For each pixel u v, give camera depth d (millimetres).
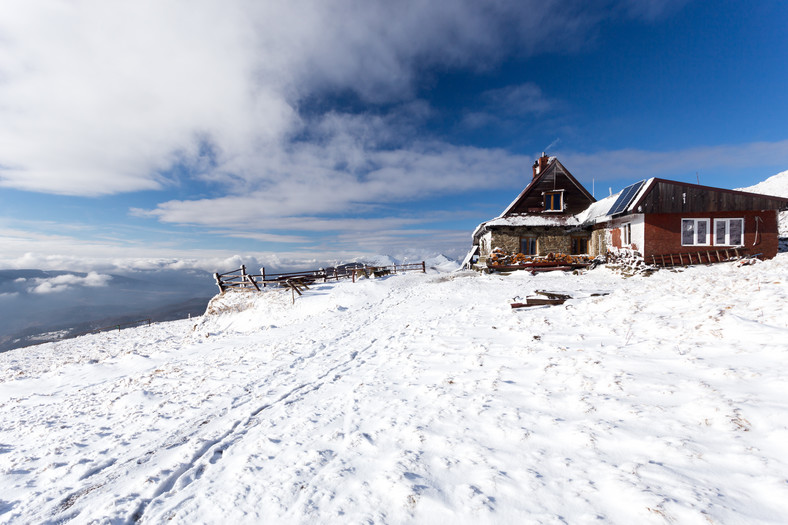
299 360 9484
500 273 24375
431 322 11281
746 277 8422
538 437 3518
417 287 22109
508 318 9492
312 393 6500
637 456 2928
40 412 8547
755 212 18562
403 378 6301
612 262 22156
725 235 18750
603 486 2621
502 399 4590
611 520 2291
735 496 2301
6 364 21125
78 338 32969
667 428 3248
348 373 7488
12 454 5906
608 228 23828
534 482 2799
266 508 3033
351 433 4348
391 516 2666
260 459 4047
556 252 26781
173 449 5051
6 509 4043
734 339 4922
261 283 24156
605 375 4672
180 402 7254
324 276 26281
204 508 3227
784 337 4504
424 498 2783
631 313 7363
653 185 18812
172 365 11562
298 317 20016
